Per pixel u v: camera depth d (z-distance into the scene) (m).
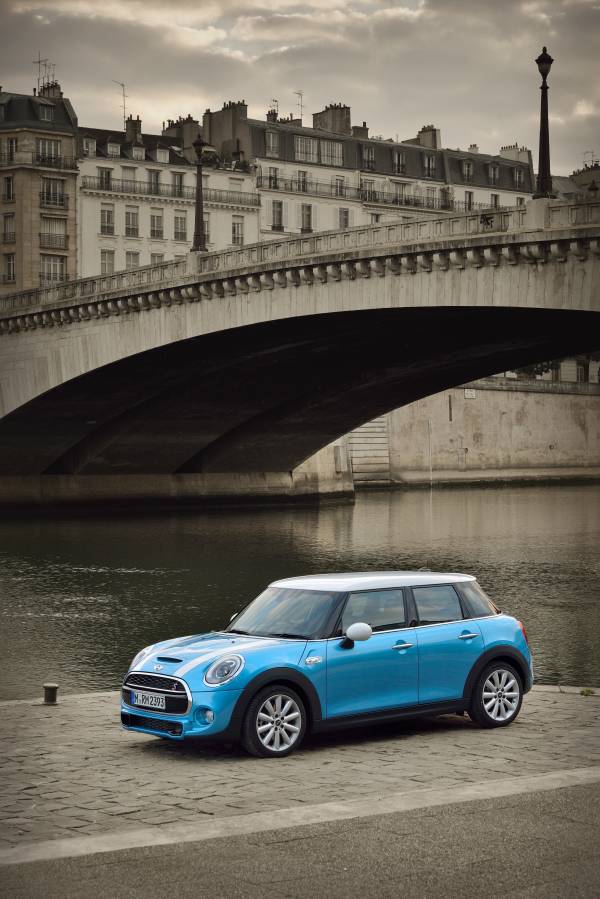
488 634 14.87
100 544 55.50
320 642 13.62
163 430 74.44
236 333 56.44
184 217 97.12
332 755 13.31
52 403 68.38
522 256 42.44
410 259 46.62
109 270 94.12
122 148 96.06
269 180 100.44
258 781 11.95
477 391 107.69
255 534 61.22
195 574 44.69
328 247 50.44
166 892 8.09
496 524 67.81
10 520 69.25
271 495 83.88
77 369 64.88
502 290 43.47
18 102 91.81
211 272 55.62
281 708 13.32
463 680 14.57
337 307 50.47
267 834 9.35
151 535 60.31
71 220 92.31
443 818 9.73
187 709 13.02
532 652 28.48
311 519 71.69
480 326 51.03
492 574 44.62
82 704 17.50
